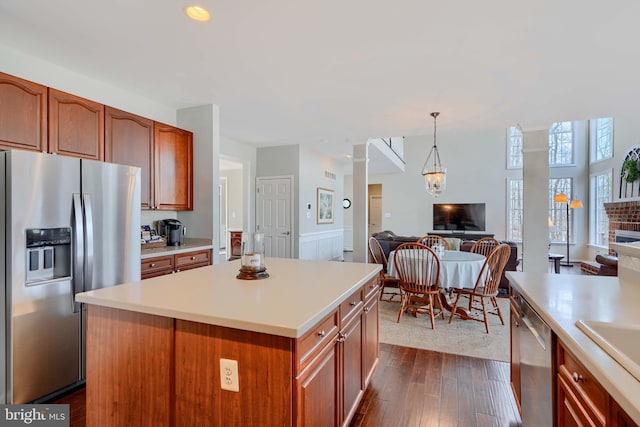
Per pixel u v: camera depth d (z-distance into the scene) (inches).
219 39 88.8
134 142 124.4
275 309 52.7
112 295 61.0
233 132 195.8
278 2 72.6
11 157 75.7
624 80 113.8
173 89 125.6
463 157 367.2
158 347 54.6
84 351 89.2
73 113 104.3
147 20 80.1
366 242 211.2
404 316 151.8
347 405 66.6
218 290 65.0
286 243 243.1
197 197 148.1
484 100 134.6
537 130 171.3
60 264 86.7
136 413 56.4
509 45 90.8
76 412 78.4
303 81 116.9
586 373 40.2
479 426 73.6
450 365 103.2
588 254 317.7
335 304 58.2
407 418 76.6
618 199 262.5
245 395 48.7
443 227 363.6
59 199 84.0
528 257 167.3
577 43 89.4
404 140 387.2
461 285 136.6
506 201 353.1
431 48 92.9
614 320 48.7
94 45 92.7
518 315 71.7
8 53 95.3
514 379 77.0
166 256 122.2
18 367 76.6
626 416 31.6
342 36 87.0
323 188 283.7
